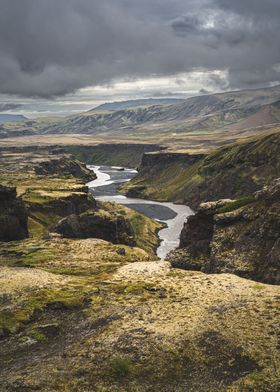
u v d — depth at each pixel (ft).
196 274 292.81
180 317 212.64
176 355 180.45
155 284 271.08
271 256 286.05
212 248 330.34
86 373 172.96
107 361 180.14
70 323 227.40
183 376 167.84
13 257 393.91
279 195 327.26
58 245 440.04
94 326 218.18
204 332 194.49
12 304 253.44
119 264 355.15
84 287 277.23
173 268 322.55
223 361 173.47
